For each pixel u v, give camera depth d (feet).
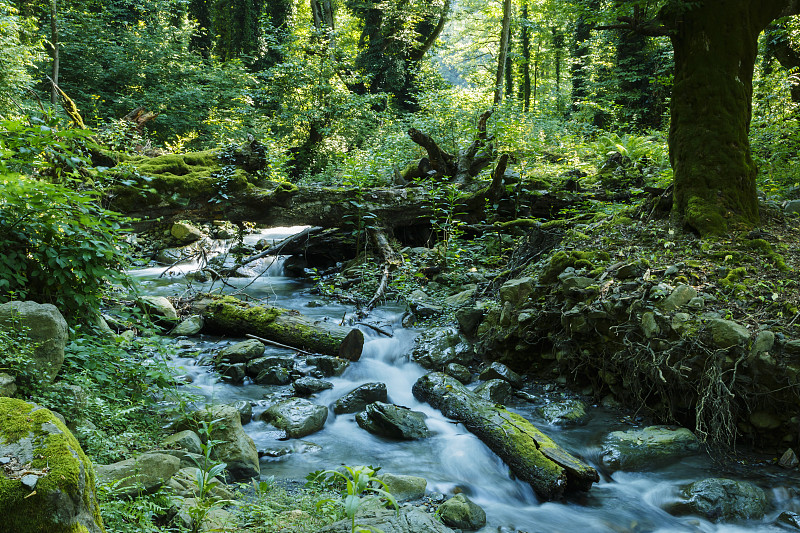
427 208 33.53
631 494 13.66
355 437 16.16
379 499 10.99
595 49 80.18
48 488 5.22
